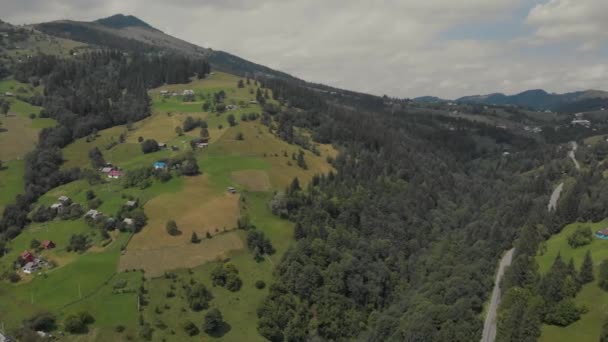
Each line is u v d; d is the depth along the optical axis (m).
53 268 153.62
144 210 178.25
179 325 131.00
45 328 124.75
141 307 134.38
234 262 160.38
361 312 155.00
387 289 169.75
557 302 120.88
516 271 141.50
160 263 152.75
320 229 179.25
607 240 155.12
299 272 153.00
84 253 159.12
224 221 178.25
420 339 122.12
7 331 125.38
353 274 160.38
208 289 146.25
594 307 118.50
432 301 146.38
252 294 148.38
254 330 135.62
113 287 141.38
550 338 113.69
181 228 169.88
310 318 146.38
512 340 112.44
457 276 157.88
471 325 125.50
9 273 150.12
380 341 138.25
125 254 155.25
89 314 129.00
